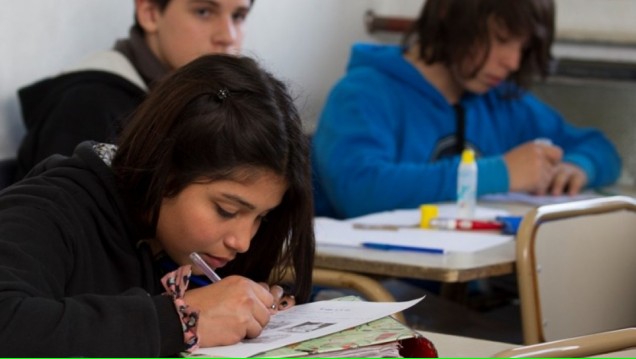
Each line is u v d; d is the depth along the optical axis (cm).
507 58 316
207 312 126
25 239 130
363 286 209
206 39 256
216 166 133
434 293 309
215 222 137
